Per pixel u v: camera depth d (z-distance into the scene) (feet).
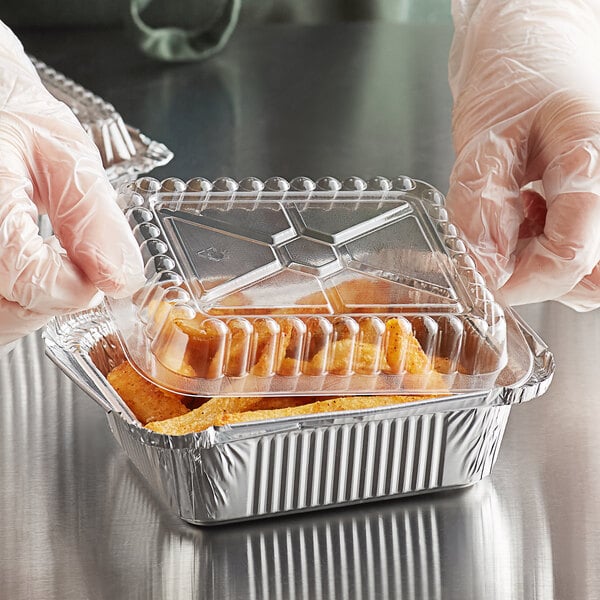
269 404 3.69
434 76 9.39
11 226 3.75
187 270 3.82
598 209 4.50
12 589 3.34
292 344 3.56
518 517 3.80
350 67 9.50
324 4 11.16
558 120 4.84
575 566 3.54
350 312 3.69
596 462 4.17
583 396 4.66
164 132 7.95
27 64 4.94
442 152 7.79
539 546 3.64
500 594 3.39
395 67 9.55
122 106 8.39
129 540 3.59
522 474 4.07
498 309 3.79
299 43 10.02
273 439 3.46
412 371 3.64
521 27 5.50
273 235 4.09
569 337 5.20
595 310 5.49
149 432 3.34
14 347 4.91
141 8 10.30
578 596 3.39
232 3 9.37
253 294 3.72
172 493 3.57
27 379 4.67
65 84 7.29
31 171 4.17
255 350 3.55
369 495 3.76
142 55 9.45
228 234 4.08
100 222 3.84
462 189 4.83
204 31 9.60
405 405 3.52
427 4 11.87
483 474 3.93
